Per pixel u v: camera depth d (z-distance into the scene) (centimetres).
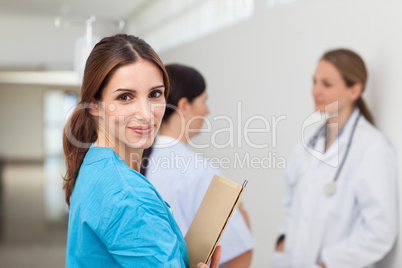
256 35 320
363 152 195
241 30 343
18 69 1027
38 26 775
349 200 197
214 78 392
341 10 230
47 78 1223
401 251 187
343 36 229
